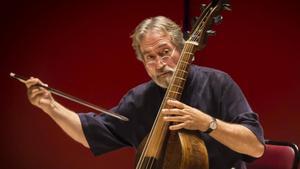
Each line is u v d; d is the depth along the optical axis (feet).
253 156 14.17
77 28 35.86
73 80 36.04
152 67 14.16
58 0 36.22
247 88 31.91
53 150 36.91
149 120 16.33
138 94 16.53
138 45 14.47
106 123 16.94
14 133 37.63
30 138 37.29
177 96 14.06
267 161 21.38
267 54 31.45
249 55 31.81
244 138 13.44
